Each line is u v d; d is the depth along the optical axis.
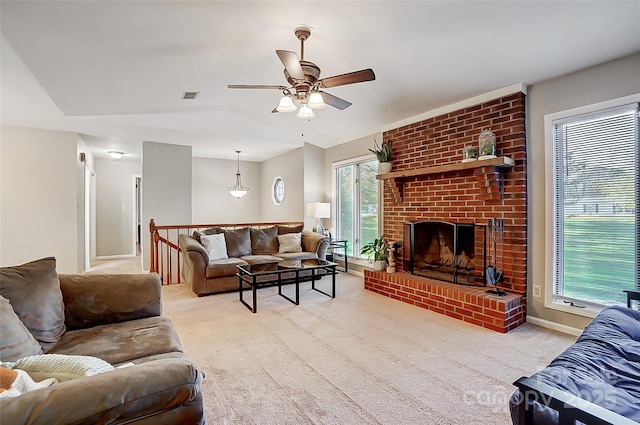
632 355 1.52
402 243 4.45
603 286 2.80
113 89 3.53
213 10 2.28
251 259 4.73
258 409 1.81
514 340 2.76
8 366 1.15
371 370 2.26
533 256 3.19
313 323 3.18
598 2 2.10
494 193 3.38
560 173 3.06
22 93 3.54
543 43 2.57
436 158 4.06
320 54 3.03
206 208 7.93
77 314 1.94
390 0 2.25
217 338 2.81
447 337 2.83
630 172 2.65
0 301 1.42
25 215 4.73
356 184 5.69
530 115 3.22
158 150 6.01
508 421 1.71
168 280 5.02
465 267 3.68
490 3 2.21
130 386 0.96
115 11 2.16
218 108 4.85
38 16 2.12
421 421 1.72
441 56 2.93
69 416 0.85
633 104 2.61
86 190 6.00
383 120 4.61
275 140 6.02
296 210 6.72
